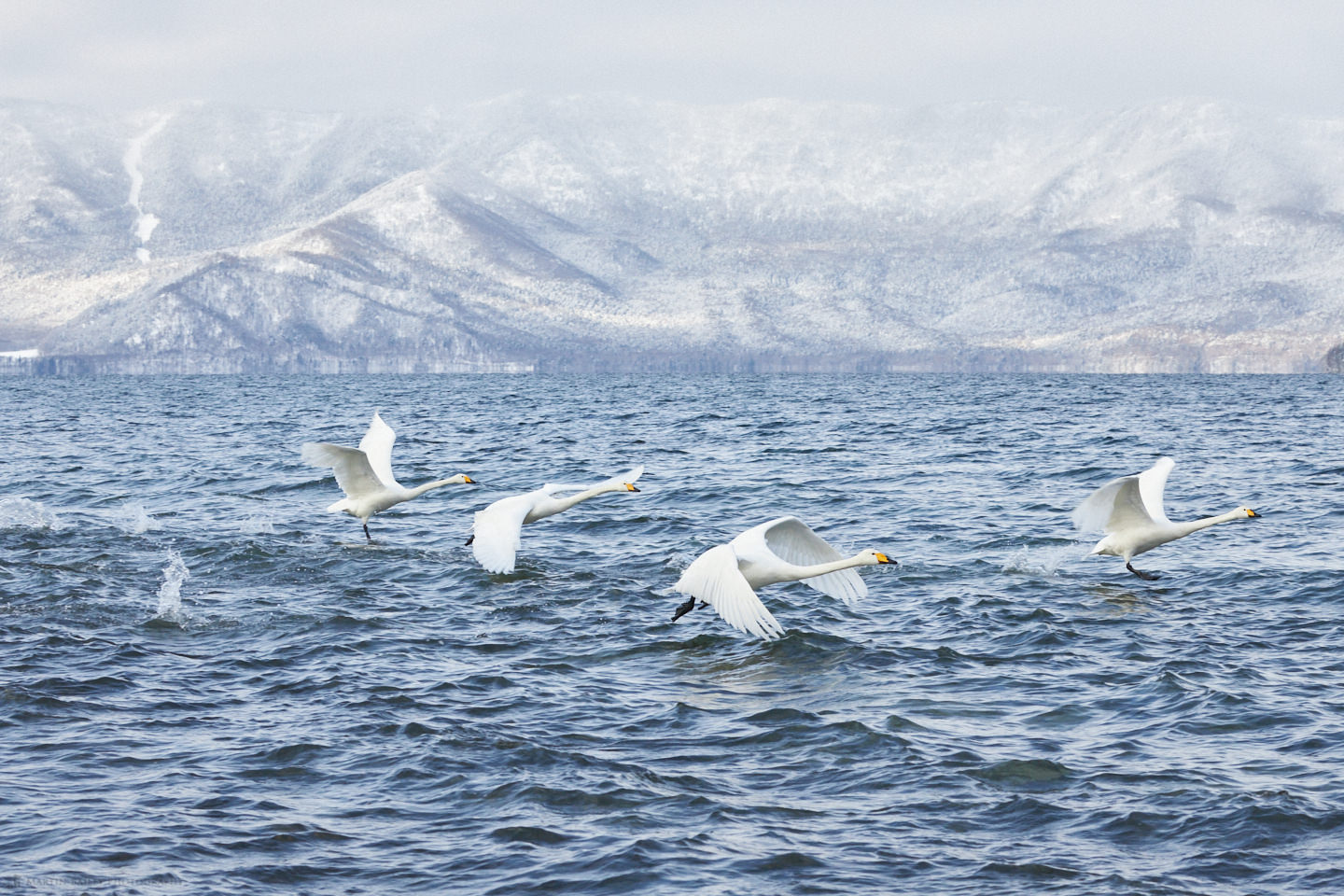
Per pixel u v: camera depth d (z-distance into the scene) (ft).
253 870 31.01
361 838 32.99
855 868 31.24
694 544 77.66
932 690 45.93
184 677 47.21
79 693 44.68
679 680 47.57
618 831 33.37
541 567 69.62
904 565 70.28
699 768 38.01
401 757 38.58
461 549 75.10
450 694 45.16
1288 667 47.78
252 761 38.37
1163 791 35.63
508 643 52.80
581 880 30.63
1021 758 38.34
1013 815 34.37
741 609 44.62
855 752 39.27
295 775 37.27
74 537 77.92
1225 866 31.01
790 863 31.48
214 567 68.59
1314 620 55.62
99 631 53.78
